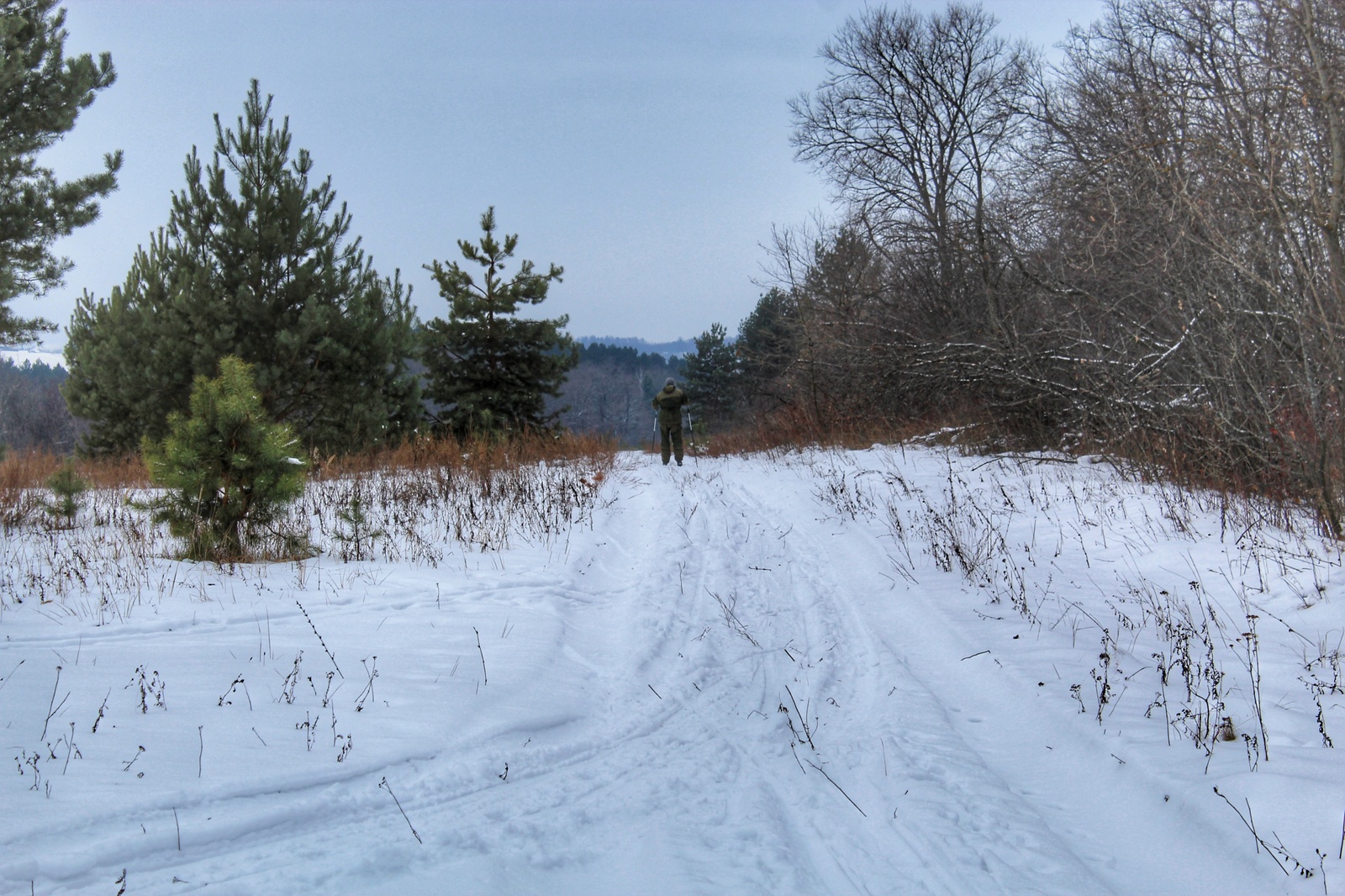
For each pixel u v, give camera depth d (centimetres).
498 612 614
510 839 306
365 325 1566
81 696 406
